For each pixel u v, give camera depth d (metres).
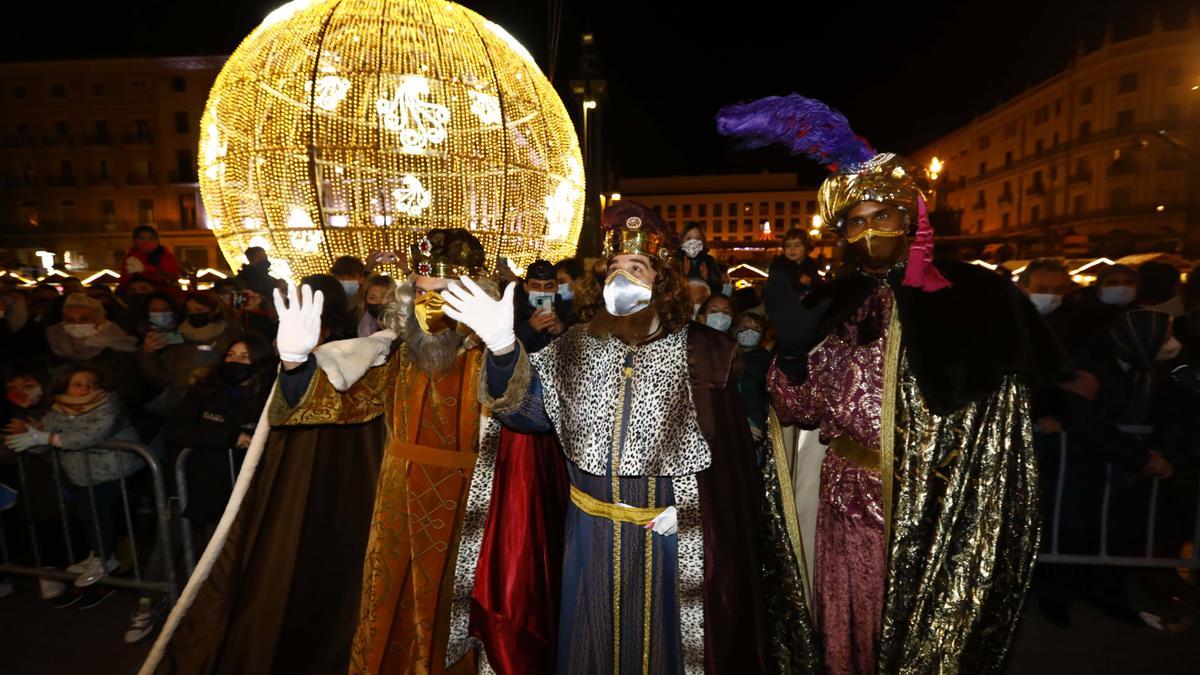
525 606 2.38
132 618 3.63
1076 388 3.38
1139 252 15.80
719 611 2.09
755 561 2.15
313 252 11.05
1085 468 3.54
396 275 8.88
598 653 2.11
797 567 2.37
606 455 2.05
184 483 3.43
